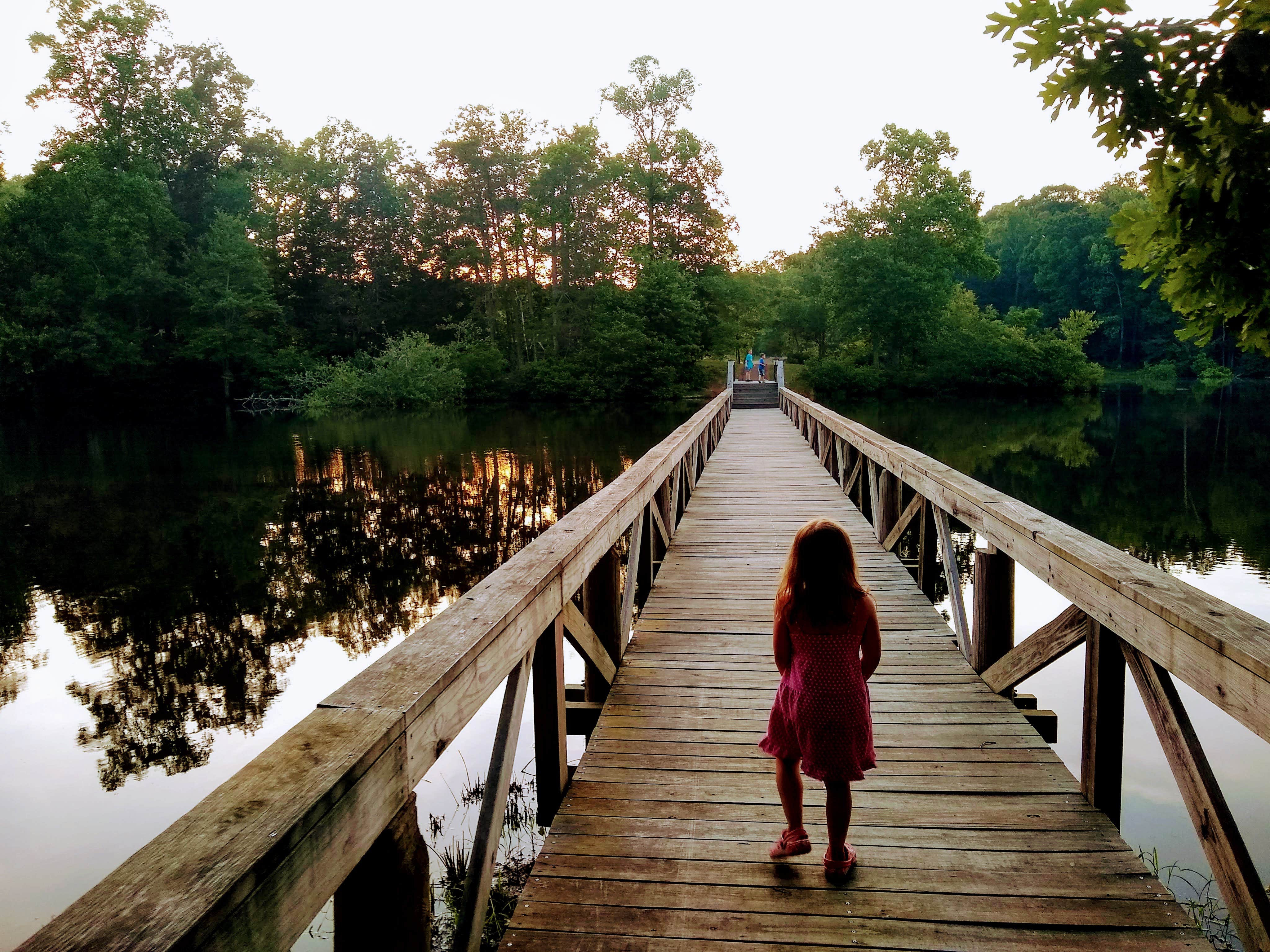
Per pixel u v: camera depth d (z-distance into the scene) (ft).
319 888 4.10
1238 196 6.27
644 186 157.07
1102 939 7.30
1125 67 6.28
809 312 172.76
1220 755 16.76
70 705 23.97
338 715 5.10
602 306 157.28
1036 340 161.07
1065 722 18.52
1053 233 223.92
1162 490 54.70
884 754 11.03
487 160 163.32
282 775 4.27
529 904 7.93
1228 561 35.81
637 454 78.38
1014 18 6.64
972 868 8.39
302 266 165.48
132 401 145.69
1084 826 9.20
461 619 7.37
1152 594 7.75
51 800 18.60
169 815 17.93
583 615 13.69
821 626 8.05
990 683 13.29
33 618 32.14
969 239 150.61
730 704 12.93
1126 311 213.87
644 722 12.28
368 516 51.24
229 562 40.42
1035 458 71.87
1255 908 6.44
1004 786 10.14
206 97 163.02
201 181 159.63
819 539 8.13
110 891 3.28
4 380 135.03
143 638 29.73
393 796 5.05
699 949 7.26
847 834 9.07
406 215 167.12
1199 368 200.44
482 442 91.81
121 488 63.10
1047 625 11.00
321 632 30.22
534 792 16.34
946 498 15.74
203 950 3.16
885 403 144.05
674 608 18.30
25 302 131.34
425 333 166.40
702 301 158.40
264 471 71.51
